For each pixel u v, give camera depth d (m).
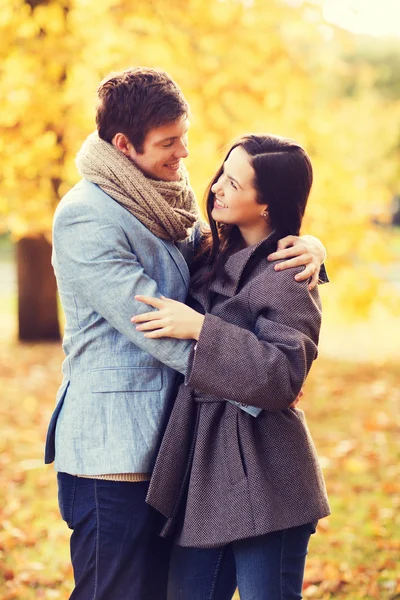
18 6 7.95
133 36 8.29
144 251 3.05
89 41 8.02
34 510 6.24
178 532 3.08
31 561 5.27
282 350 2.88
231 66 8.72
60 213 3.03
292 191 3.08
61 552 5.45
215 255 3.25
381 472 7.31
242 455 2.99
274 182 3.04
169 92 2.98
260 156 3.04
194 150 8.51
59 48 7.86
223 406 3.04
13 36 8.01
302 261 3.01
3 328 16.28
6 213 8.80
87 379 3.03
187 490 3.06
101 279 2.94
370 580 4.96
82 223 2.97
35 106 7.92
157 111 2.95
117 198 3.01
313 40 9.41
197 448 3.00
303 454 3.06
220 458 3.00
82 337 3.05
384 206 11.19
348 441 8.36
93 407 2.99
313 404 10.18
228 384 2.85
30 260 14.08
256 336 2.93
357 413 9.73
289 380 2.84
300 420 3.12
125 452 2.95
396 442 8.38
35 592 4.83
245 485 2.94
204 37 8.76
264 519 2.90
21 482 6.91
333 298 10.91
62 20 7.98
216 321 2.90
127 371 3.01
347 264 10.62
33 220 8.95
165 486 2.96
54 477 7.09
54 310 14.30
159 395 3.04
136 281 2.94
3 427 8.79
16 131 8.13
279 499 2.97
